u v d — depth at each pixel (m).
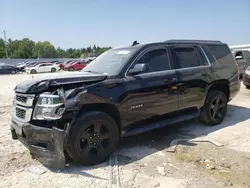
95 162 3.60
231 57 5.95
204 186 3.00
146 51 4.34
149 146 4.34
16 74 30.95
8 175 3.33
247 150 4.05
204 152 3.98
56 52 101.38
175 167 3.51
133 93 3.95
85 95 3.45
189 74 4.83
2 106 8.05
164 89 4.38
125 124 3.97
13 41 98.12
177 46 4.87
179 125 5.54
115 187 3.00
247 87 10.75
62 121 3.39
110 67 4.19
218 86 5.70
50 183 3.11
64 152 3.41
